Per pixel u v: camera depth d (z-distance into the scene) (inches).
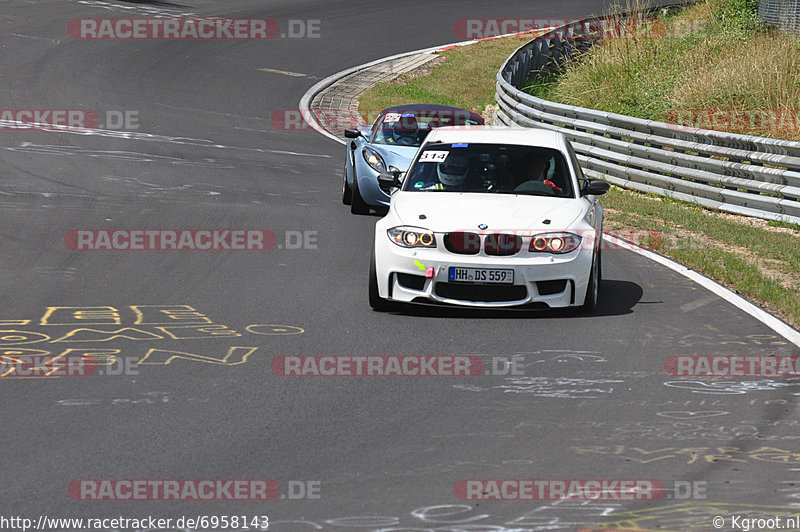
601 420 867.4
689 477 738.8
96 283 1355.8
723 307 1315.2
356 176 1979.6
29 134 2687.0
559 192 1355.8
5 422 828.6
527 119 3002.0
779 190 2075.5
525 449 794.2
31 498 683.4
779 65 2898.6
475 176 1379.2
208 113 3353.8
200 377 968.3
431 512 671.1
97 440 793.6
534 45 4082.2
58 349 1048.8
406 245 1240.8
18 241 1590.8
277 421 848.9
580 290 1243.8
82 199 1967.3
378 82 4237.2
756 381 989.8
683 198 2335.1
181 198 2055.9
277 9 5447.8
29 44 4033.0
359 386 952.3
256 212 1955.0
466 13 5644.7
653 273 1544.0
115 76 3703.3
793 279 1528.1
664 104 3019.2
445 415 874.1
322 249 1647.4
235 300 1291.8
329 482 720.3
